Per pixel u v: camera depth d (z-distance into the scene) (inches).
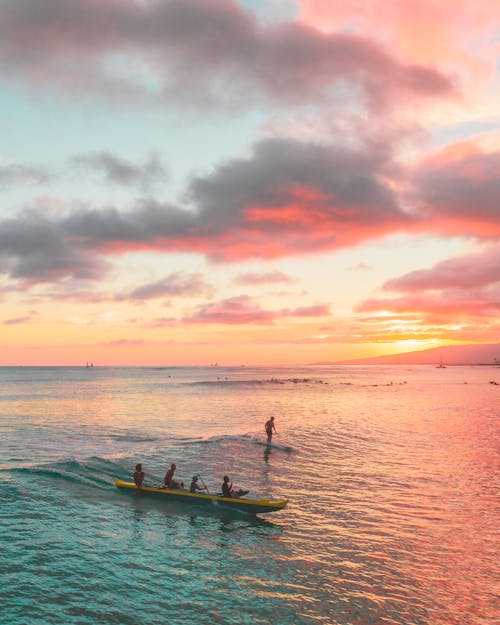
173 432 1866.4
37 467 1151.6
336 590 591.8
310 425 2105.1
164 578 617.0
